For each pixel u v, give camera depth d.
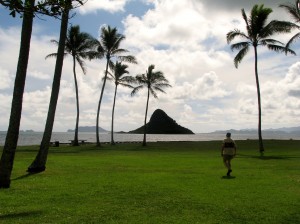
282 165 23.38
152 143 60.81
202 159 28.08
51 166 21.89
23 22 14.43
